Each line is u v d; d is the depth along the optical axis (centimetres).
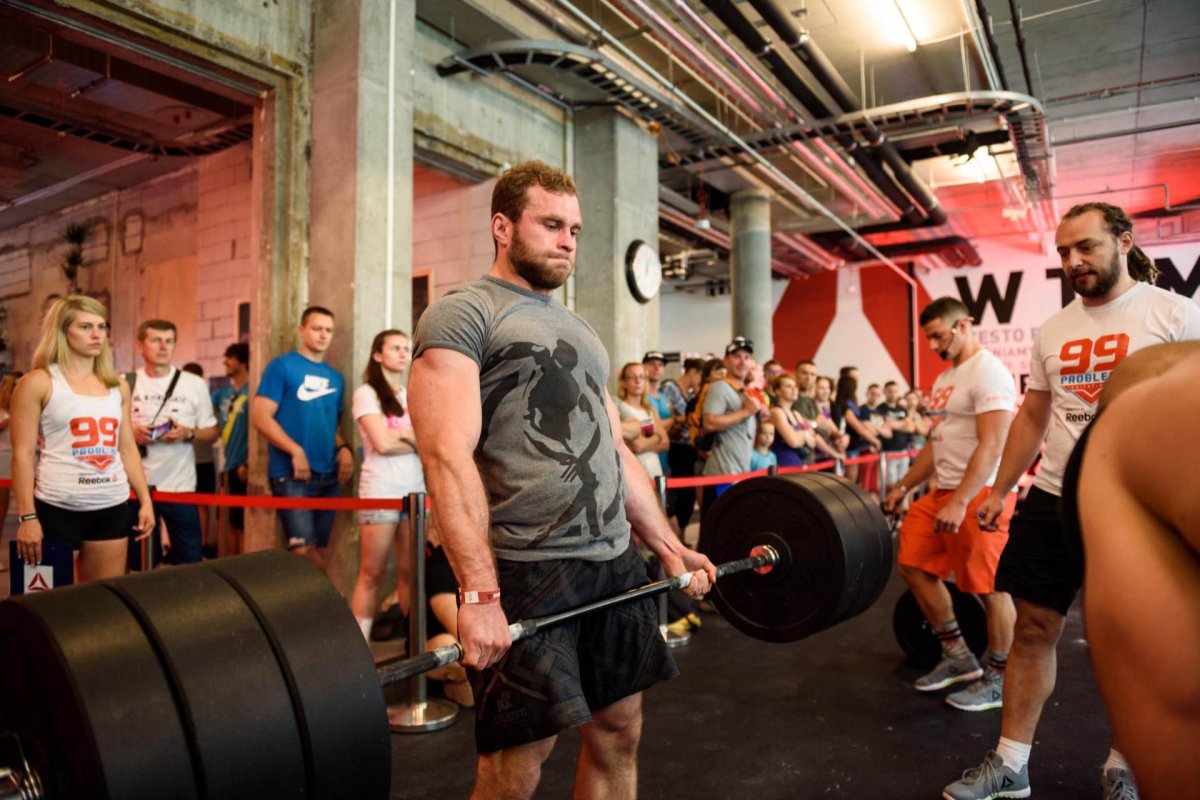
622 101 601
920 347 1383
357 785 110
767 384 659
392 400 333
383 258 426
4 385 516
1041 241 1202
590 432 146
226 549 442
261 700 103
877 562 227
